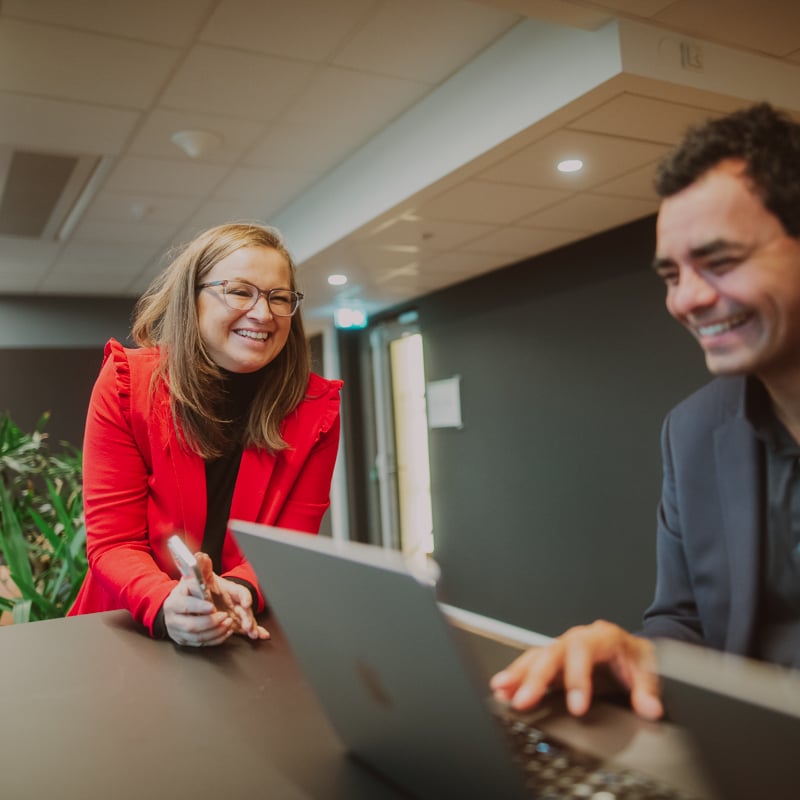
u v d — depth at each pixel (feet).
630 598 14.75
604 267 14.96
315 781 2.09
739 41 8.64
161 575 3.95
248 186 15.44
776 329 2.32
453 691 1.61
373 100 11.60
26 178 14.33
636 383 14.42
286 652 3.32
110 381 4.38
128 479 4.39
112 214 16.80
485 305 18.67
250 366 4.33
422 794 1.96
